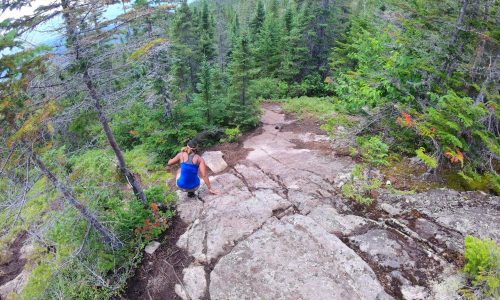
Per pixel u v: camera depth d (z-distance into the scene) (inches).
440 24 295.6
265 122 521.3
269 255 215.5
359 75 405.7
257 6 1163.3
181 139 426.3
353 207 266.1
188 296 203.5
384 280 193.0
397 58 301.6
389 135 349.4
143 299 211.8
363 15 726.5
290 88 789.2
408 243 217.3
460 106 247.4
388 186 284.0
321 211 257.1
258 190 300.8
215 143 457.1
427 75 309.7
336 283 190.2
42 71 178.7
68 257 244.1
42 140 197.5
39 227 266.1
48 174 210.8
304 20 813.2
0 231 362.6
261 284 196.4
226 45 1103.6
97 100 219.1
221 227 251.8
